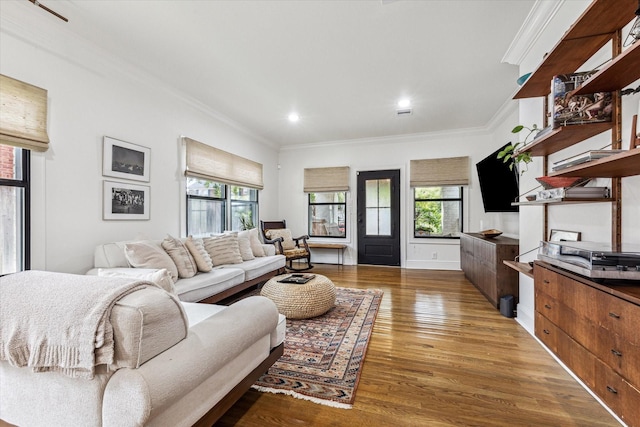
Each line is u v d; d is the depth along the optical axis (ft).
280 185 20.84
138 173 10.10
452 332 8.34
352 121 15.23
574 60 5.76
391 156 18.52
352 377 6.03
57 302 3.15
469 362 6.67
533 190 8.34
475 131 16.52
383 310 10.25
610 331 3.71
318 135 17.99
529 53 8.25
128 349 2.98
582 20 4.61
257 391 5.58
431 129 16.71
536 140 6.29
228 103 12.78
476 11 6.95
